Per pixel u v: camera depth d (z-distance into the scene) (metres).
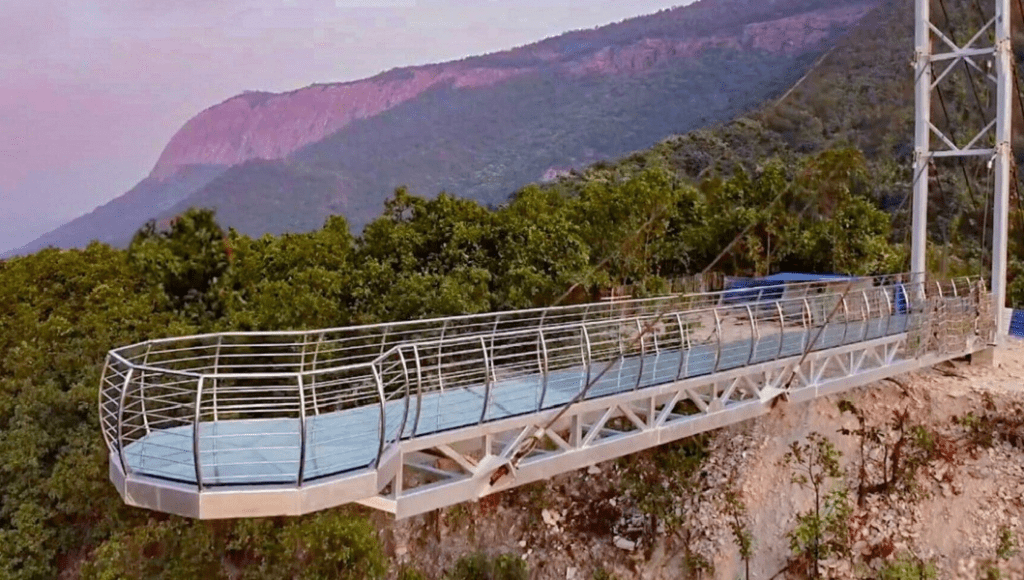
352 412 11.31
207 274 32.69
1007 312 25.31
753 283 34.00
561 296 26.47
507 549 18.91
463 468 10.54
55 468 20.23
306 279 26.75
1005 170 20.94
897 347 18.47
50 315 25.45
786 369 15.28
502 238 29.58
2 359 24.05
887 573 16.20
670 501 18.77
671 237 40.41
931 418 18.58
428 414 10.90
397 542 19.11
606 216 34.69
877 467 18.14
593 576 18.02
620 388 12.34
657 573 17.88
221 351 22.89
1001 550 16.11
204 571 17.52
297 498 8.08
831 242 39.66
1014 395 18.19
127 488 8.43
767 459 18.91
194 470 8.62
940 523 16.98
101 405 9.38
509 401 11.65
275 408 10.20
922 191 22.06
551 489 19.77
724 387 15.00
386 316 24.81
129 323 24.47
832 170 47.66
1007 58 20.48
